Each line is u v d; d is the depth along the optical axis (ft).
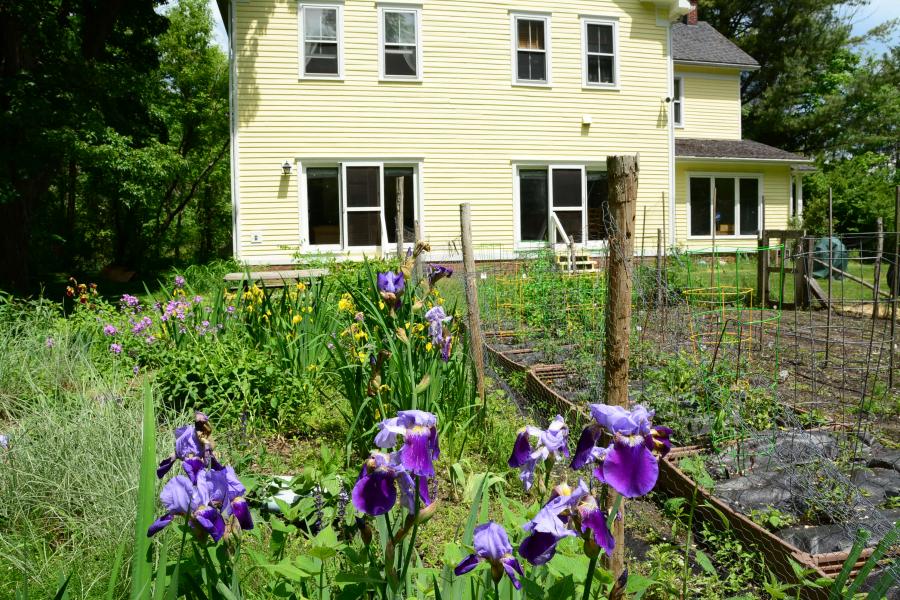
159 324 22.68
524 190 55.21
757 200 69.05
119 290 49.44
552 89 55.21
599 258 54.13
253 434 15.75
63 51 40.52
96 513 10.57
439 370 15.78
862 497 12.28
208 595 6.12
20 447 12.07
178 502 5.57
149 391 5.66
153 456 5.49
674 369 18.66
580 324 27.86
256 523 9.84
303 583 7.04
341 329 20.68
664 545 9.92
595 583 6.98
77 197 78.84
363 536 6.19
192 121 89.30
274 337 20.66
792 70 101.55
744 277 50.49
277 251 49.62
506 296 36.83
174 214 87.71
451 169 52.95
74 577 9.21
